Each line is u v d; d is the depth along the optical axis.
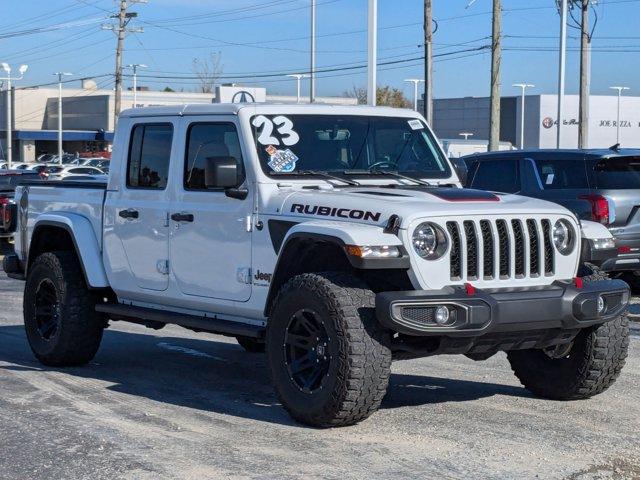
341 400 6.41
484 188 14.39
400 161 8.03
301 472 5.79
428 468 5.88
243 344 10.02
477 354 7.05
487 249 6.67
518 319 6.46
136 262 8.38
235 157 7.52
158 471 5.82
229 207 7.47
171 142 8.09
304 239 6.73
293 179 7.39
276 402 7.69
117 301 8.92
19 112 83.44
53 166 46.41
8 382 8.45
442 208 6.55
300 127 7.66
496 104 31.84
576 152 13.43
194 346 10.49
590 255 7.19
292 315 6.72
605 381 7.43
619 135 77.00
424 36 31.28
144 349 10.29
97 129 77.19
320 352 6.57
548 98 74.88
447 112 83.06
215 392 8.11
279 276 7.07
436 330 6.27
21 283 16.91
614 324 7.26
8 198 19.48
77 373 8.93
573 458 6.10
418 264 6.41
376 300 6.29
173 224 7.96
